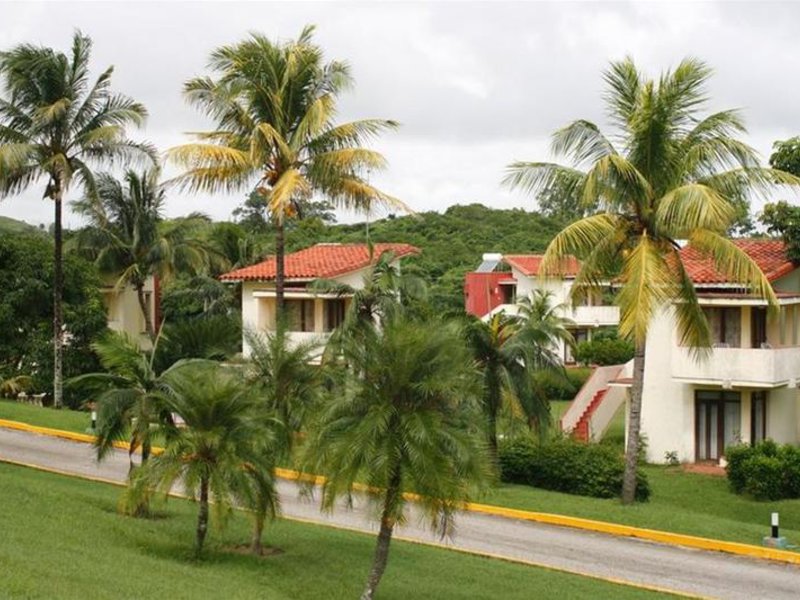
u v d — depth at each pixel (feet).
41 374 132.98
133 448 66.03
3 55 114.32
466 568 64.34
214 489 58.80
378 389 54.13
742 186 80.53
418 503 53.31
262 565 61.26
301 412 64.85
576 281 83.51
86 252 153.79
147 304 175.01
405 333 54.19
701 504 90.12
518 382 90.27
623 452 103.09
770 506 89.15
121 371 67.21
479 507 81.97
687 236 82.28
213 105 96.43
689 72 79.66
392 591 57.57
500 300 194.90
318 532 72.13
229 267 184.34
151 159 119.44
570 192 83.35
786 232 101.71
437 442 52.11
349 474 52.26
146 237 155.84
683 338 85.97
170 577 53.06
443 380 53.26
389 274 98.48
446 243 240.94
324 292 114.73
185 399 60.08
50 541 55.98
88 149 118.11
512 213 270.05
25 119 117.29
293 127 98.02
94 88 118.52
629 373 118.93
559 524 78.48
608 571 65.98
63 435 103.35
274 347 67.82
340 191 97.14
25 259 134.41
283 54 96.78
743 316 102.17
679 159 81.20
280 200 89.56
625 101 82.02
